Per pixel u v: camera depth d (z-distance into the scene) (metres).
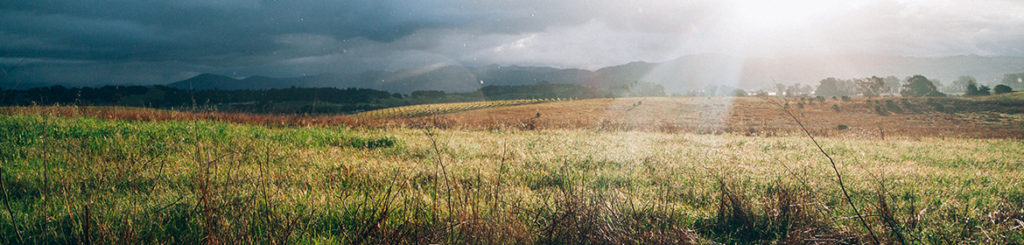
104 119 11.01
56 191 4.07
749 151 10.02
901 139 17.42
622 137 12.83
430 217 3.52
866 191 5.21
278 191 4.12
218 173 5.16
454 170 6.05
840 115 73.06
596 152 8.78
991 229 3.55
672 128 20.16
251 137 8.95
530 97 197.25
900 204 4.45
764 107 78.69
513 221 3.27
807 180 5.38
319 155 7.16
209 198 3.40
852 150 10.83
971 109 78.19
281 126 13.14
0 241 2.80
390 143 9.16
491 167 6.41
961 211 4.19
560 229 3.19
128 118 11.77
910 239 3.31
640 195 4.60
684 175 6.11
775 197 4.28
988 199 4.94
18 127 8.15
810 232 3.46
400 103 140.00
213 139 8.35
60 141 7.00
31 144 6.84
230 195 3.80
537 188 5.28
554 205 3.94
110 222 3.10
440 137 10.94
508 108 93.69
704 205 4.47
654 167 6.90
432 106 103.31
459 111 84.19
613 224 3.29
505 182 5.41
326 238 3.13
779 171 6.66
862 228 3.54
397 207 3.66
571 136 12.79
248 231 3.07
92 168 5.05
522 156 7.75
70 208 3.35
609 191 4.48
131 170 4.93
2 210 3.37
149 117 12.09
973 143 16.64
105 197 3.78
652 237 3.13
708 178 5.82
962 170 8.02
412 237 3.05
